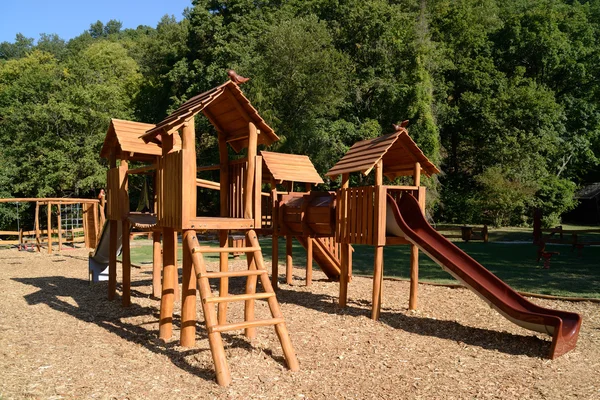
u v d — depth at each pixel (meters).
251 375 5.17
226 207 7.59
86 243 21.47
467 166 41.72
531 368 5.57
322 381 5.04
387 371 5.39
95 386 4.78
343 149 30.83
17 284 11.30
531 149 35.44
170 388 4.79
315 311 8.34
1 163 34.62
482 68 39.97
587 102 41.31
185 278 6.21
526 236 25.75
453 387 4.92
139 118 41.16
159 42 44.38
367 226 8.05
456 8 41.06
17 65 53.28
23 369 5.26
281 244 21.59
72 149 34.38
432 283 10.95
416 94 32.69
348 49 35.84
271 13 36.41
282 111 31.14
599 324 7.64
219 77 32.28
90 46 60.91
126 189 8.88
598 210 39.94
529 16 42.06
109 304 9.02
